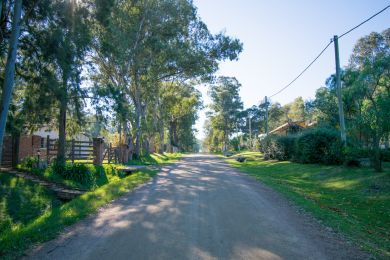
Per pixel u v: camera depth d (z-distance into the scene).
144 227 6.79
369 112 15.38
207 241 5.88
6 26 14.52
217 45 30.48
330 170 17.59
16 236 6.13
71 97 16.69
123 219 7.49
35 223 7.35
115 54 21.16
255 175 18.39
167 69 31.92
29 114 16.56
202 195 10.88
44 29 15.14
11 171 16.98
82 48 16.05
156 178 16.22
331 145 20.50
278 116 90.94
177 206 8.98
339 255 5.24
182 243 5.76
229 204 9.31
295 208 8.91
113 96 17.75
